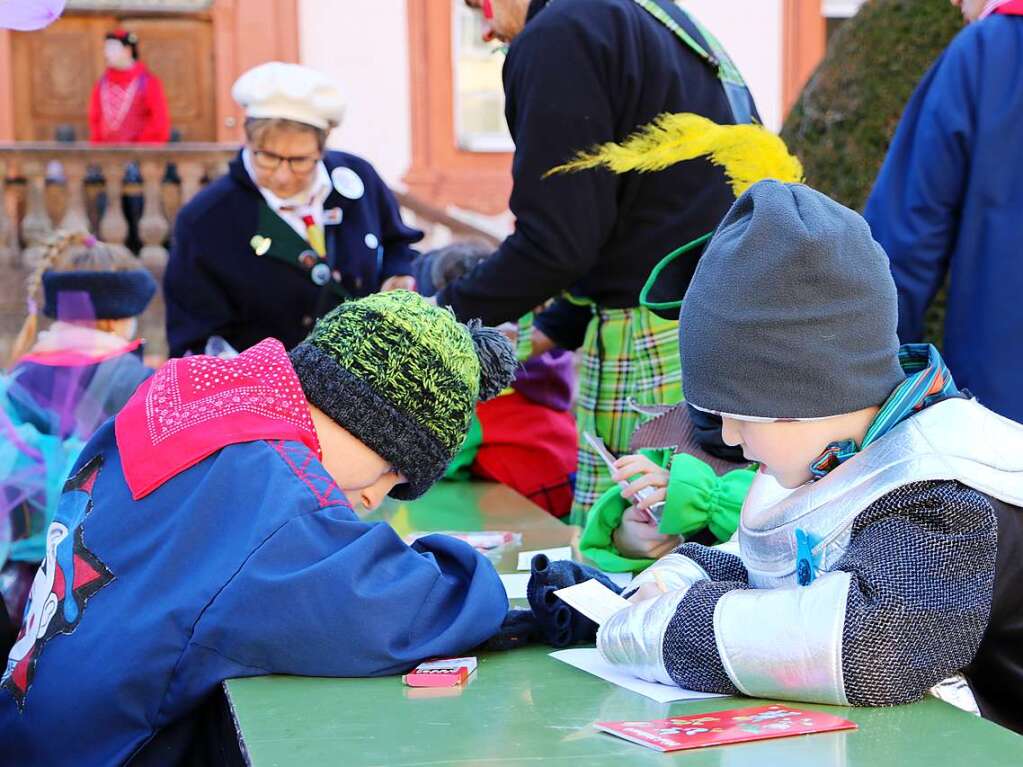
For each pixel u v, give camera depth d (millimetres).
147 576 1522
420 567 1577
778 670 1337
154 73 9953
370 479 1667
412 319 1652
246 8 9797
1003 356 2467
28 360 2904
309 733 1299
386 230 3711
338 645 1479
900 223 2537
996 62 2449
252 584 1470
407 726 1317
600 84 2459
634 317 2559
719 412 1411
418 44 9922
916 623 1297
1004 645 1495
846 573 1339
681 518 2098
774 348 1369
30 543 2609
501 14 2779
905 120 2584
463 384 1668
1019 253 2447
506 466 3340
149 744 1492
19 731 1548
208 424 1604
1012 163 2439
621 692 1432
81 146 8258
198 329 3439
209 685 1472
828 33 10086
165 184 8547
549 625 1664
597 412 2641
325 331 1666
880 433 1417
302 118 3283
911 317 2527
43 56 9961
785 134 3307
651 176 2482
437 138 10000
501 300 2551
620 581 2154
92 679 1483
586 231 2469
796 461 1442
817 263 1361
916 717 1293
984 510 1343
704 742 1224
